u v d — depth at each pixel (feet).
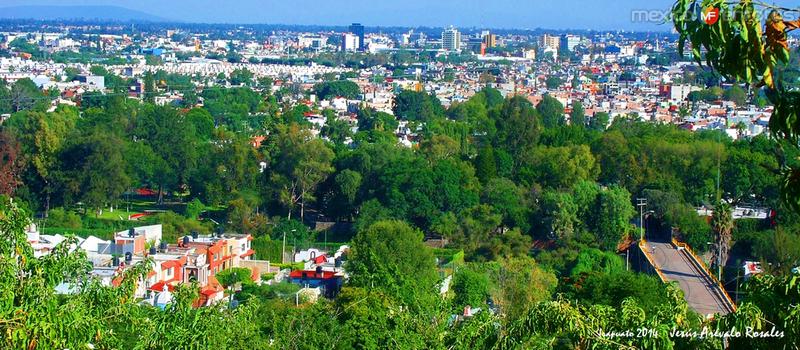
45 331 66.13
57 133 360.89
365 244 229.25
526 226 311.06
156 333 81.51
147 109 461.37
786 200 49.47
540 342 69.26
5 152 345.31
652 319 65.36
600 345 64.59
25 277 71.87
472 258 299.17
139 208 367.66
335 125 539.70
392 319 106.01
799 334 59.26
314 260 281.33
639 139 378.12
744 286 66.44
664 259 267.18
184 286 86.99
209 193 357.61
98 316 74.95
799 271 62.39
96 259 231.91
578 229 301.22
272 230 323.37
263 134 524.52
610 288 164.86
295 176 354.33
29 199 343.46
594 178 355.56
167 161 384.47
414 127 589.73
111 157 350.23
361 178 344.69
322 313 126.00
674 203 314.96
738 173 329.31
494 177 353.51
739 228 281.95
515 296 193.26
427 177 322.55
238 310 92.63
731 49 46.24
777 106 47.21
